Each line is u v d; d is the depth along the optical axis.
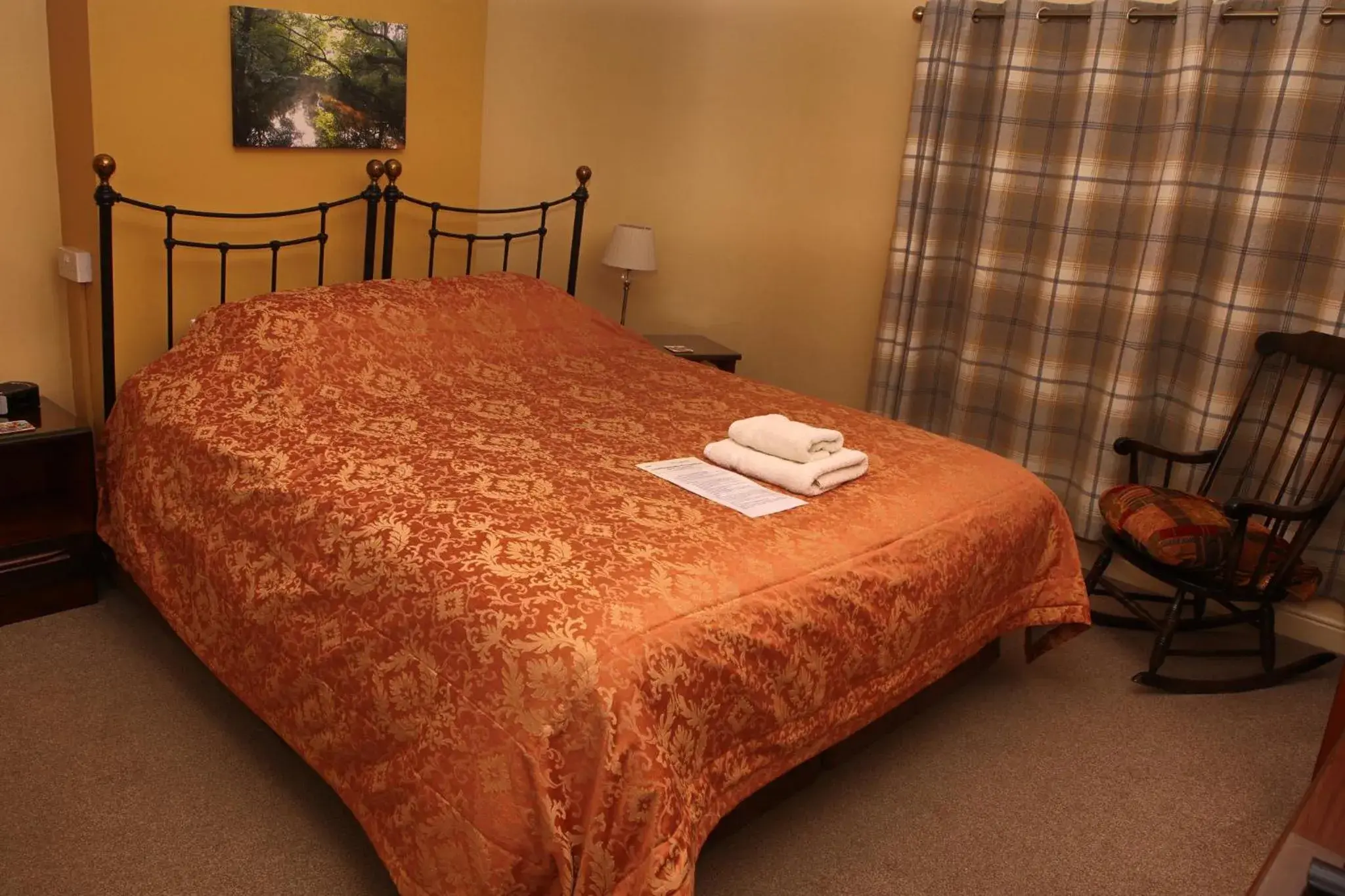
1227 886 2.10
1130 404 3.38
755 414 2.87
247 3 2.95
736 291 4.28
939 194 3.72
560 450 2.38
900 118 3.89
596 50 3.84
